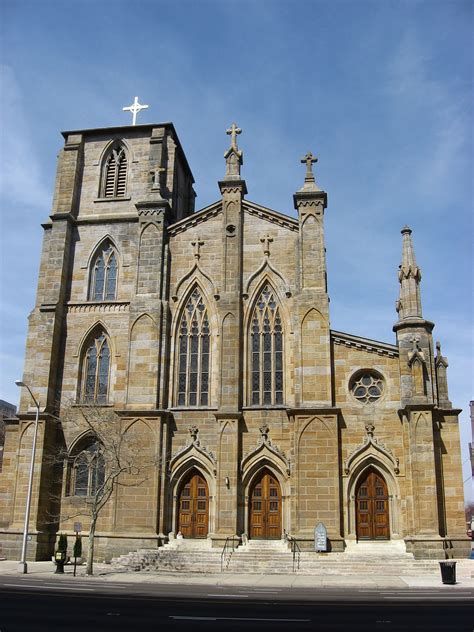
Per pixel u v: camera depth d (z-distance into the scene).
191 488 44.16
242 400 44.62
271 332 46.09
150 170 52.16
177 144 56.03
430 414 41.22
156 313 47.34
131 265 50.25
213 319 47.19
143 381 45.91
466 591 29.11
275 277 47.12
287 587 30.73
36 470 44.81
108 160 54.69
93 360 48.62
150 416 44.72
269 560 39.12
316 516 40.97
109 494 42.62
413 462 40.69
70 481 45.97
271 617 19.44
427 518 39.66
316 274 45.88
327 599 25.23
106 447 43.47
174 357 46.75
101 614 19.22
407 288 44.75
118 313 49.00
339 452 42.41
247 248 48.06
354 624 18.03
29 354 50.53
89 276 50.81
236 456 43.03
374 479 42.50
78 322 49.31
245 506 42.62
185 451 44.28
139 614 19.47
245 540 41.88
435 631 16.77
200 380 46.19
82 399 47.38
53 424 46.78
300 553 39.66
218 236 48.91
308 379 43.56
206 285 48.06
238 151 50.78
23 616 18.39
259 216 48.72
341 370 44.09
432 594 27.64
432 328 43.97
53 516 45.16
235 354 45.25
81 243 51.66
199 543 42.31
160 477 43.72
